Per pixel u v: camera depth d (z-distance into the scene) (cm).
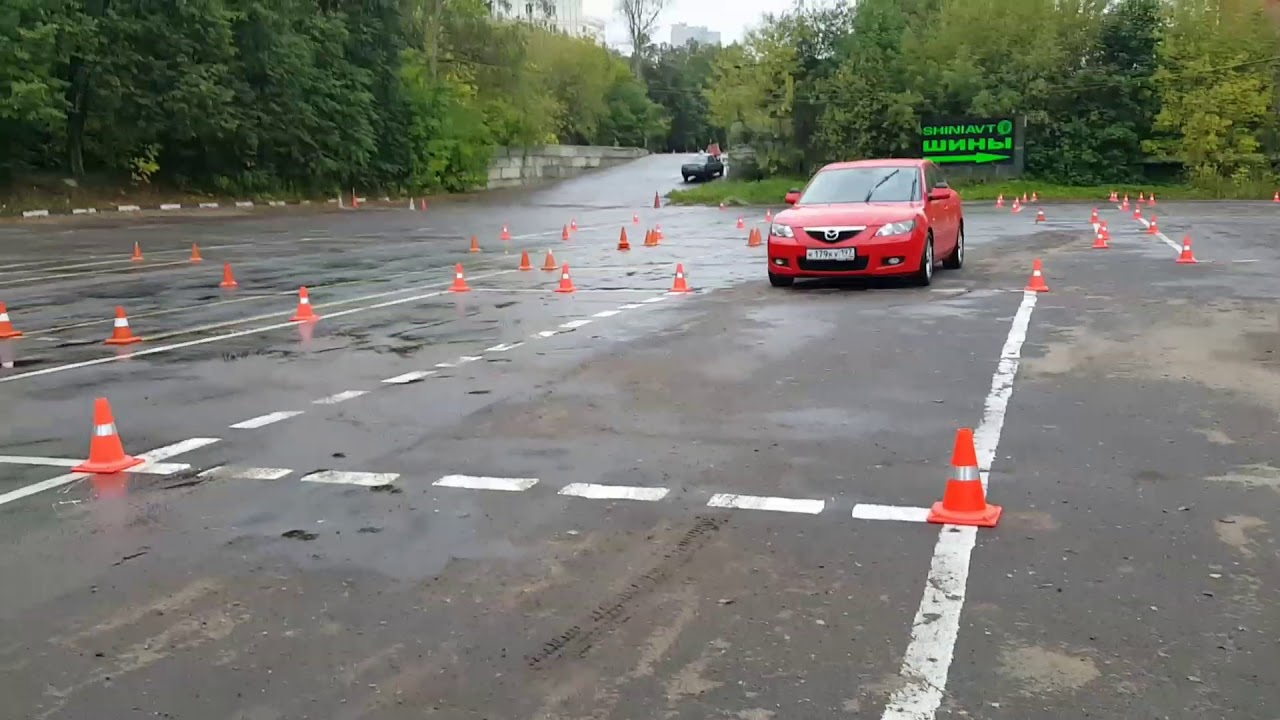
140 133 3919
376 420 767
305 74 4597
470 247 2394
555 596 456
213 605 455
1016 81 5197
